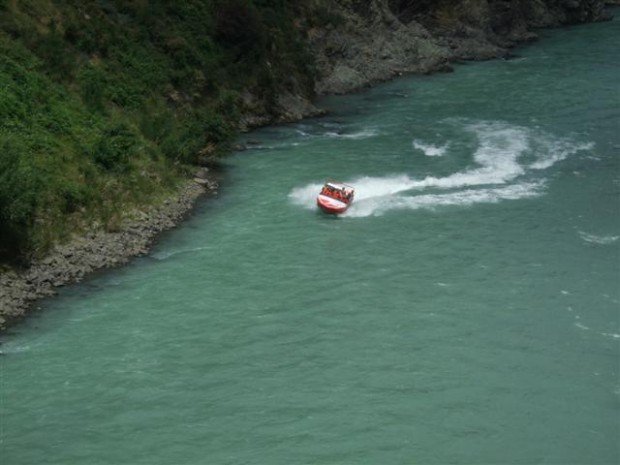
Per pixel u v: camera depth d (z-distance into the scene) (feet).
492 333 130.62
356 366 122.11
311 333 131.23
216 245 163.22
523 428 108.27
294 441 105.40
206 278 149.59
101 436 106.11
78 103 192.54
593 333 130.21
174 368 121.49
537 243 161.89
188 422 109.19
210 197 188.34
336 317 135.85
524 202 183.11
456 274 149.79
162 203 179.22
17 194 147.23
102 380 118.21
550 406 112.68
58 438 105.60
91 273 150.82
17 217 146.41
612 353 124.88
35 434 106.22
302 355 125.18
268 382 118.32
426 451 103.60
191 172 198.39
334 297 142.31
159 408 112.06
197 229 171.12
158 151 196.44
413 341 128.67
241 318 135.74
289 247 161.99
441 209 179.52
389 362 123.13
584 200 183.83
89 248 156.46
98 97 197.88
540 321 133.80
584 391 115.96
